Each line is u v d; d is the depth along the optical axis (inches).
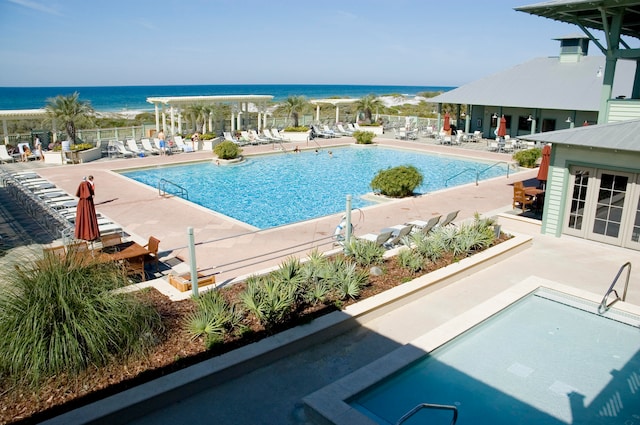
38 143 992.2
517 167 964.6
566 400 237.0
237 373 241.0
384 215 595.8
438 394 238.1
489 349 279.9
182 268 408.2
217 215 594.2
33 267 242.7
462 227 446.0
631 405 234.5
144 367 234.2
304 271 321.7
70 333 222.1
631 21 595.8
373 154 1167.0
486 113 1398.9
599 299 330.0
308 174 921.5
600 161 462.6
